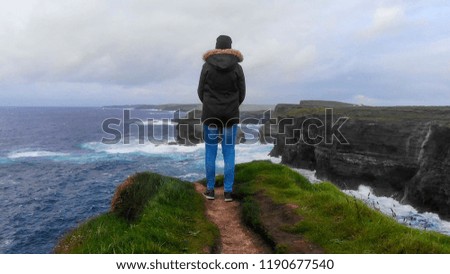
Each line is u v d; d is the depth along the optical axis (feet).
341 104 360.28
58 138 323.98
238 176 30.30
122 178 154.20
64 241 22.38
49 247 81.35
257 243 19.62
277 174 29.76
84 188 136.26
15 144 279.08
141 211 23.94
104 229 21.39
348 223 19.36
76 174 162.81
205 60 24.77
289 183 27.55
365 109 203.92
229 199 25.88
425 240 17.42
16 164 189.47
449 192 103.60
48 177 156.15
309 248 17.75
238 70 24.32
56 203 115.85
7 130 413.59
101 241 19.27
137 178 26.66
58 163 192.34
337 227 19.26
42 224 96.12
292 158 189.47
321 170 162.71
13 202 116.78
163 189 24.94
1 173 164.35
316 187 29.27
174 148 240.32
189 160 197.57
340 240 18.19
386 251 16.89
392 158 129.80
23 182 146.10
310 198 23.21
